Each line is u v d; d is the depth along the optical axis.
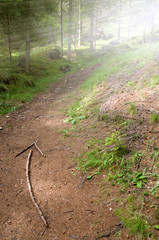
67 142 4.79
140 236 2.25
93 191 3.10
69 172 3.67
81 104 6.89
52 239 2.43
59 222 2.66
